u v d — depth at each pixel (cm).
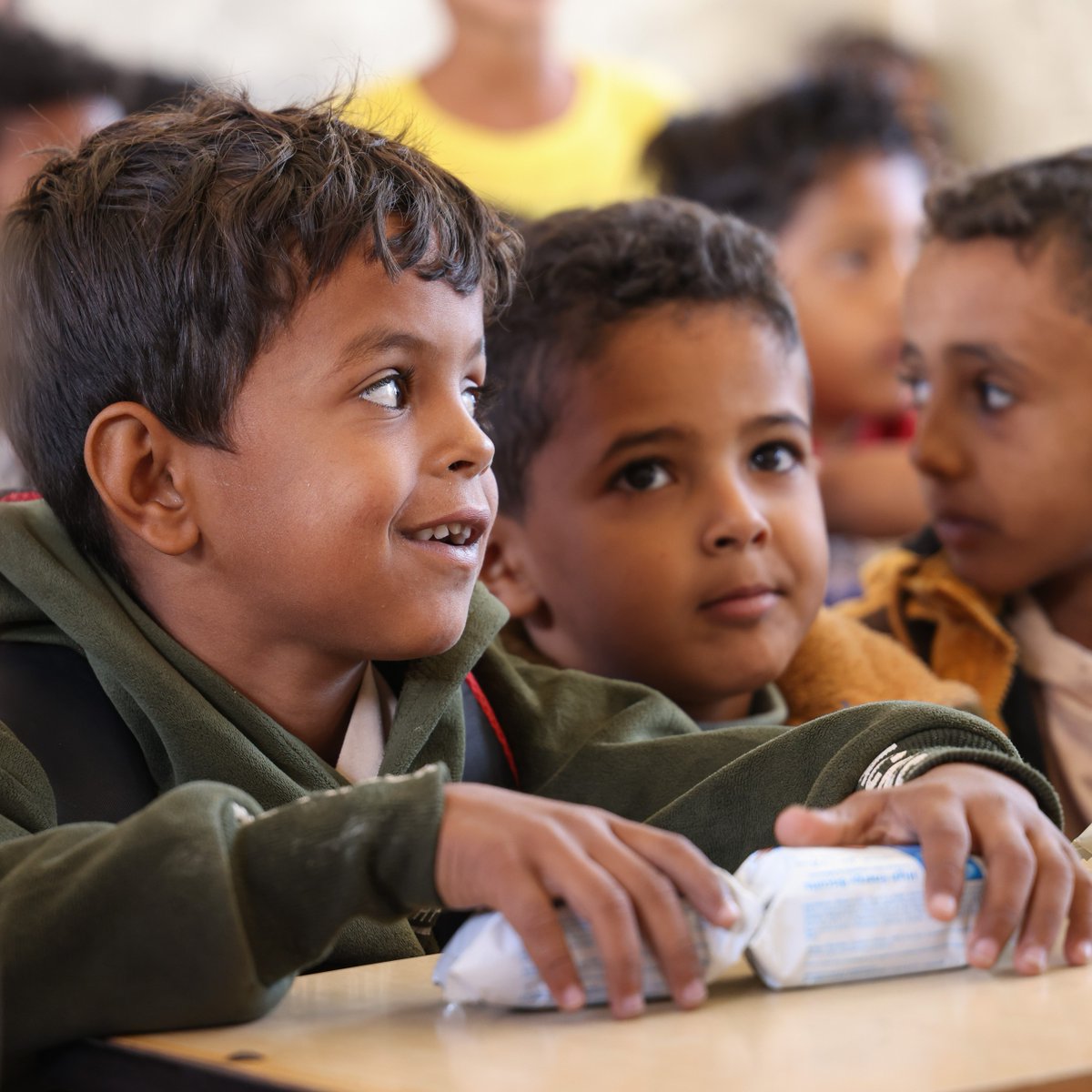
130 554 102
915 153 299
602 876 69
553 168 314
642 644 138
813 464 145
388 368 96
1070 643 161
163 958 68
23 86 248
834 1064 59
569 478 139
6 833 84
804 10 387
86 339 101
